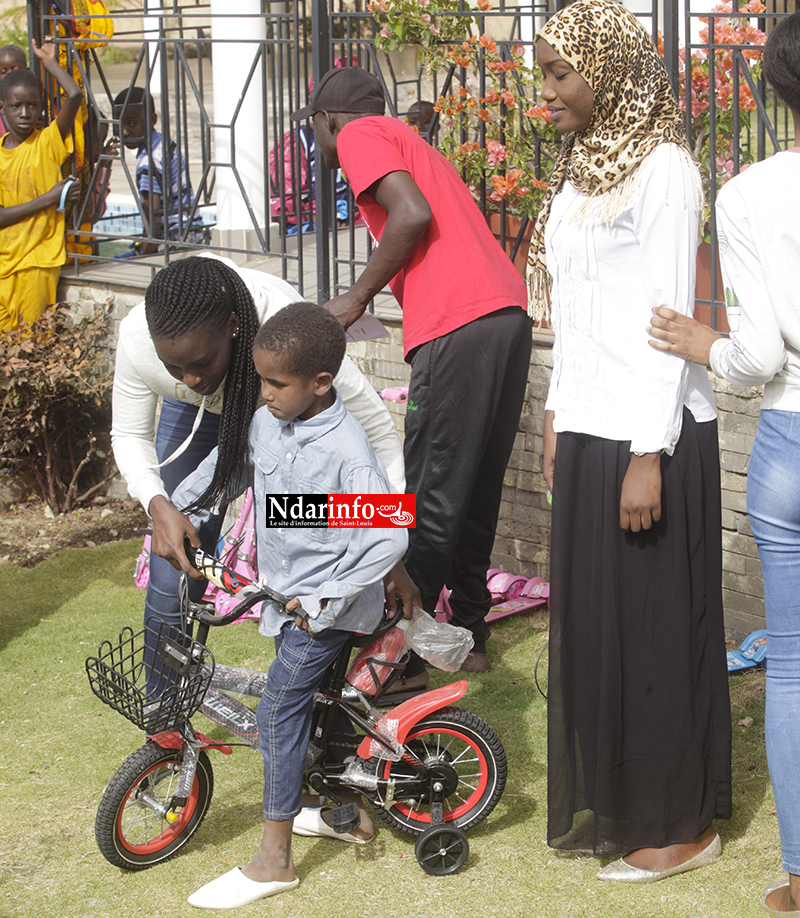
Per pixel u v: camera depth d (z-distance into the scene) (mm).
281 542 2883
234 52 6648
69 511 5992
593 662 2900
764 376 2496
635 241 2711
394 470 3240
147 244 6723
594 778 2932
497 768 3086
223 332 2803
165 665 3178
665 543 2785
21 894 2918
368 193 3652
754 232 2422
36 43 6121
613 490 2801
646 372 2697
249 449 3018
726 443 4160
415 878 2967
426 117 6148
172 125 11492
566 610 2922
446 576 3959
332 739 3094
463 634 3170
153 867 3035
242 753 3641
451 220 3732
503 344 3742
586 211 2766
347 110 3791
